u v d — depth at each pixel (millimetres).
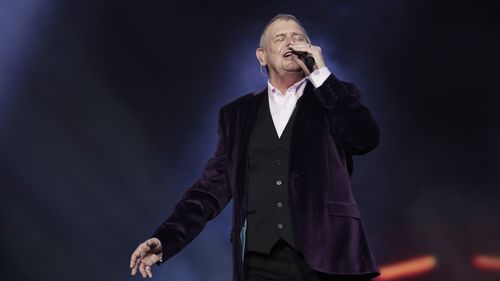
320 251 6980
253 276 7438
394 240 30344
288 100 7891
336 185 7250
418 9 29750
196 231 7910
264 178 7543
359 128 7191
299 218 7121
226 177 8141
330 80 7328
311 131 7473
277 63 8047
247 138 7785
